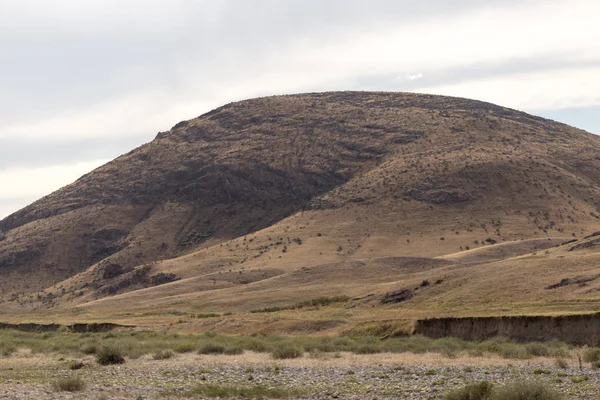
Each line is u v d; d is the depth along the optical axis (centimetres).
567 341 6781
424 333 8250
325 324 10212
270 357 6650
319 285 19688
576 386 4038
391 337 8594
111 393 4078
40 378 4969
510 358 5994
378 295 13625
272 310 15375
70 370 5541
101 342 8538
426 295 12469
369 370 5206
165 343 8131
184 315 16788
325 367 5516
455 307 10838
